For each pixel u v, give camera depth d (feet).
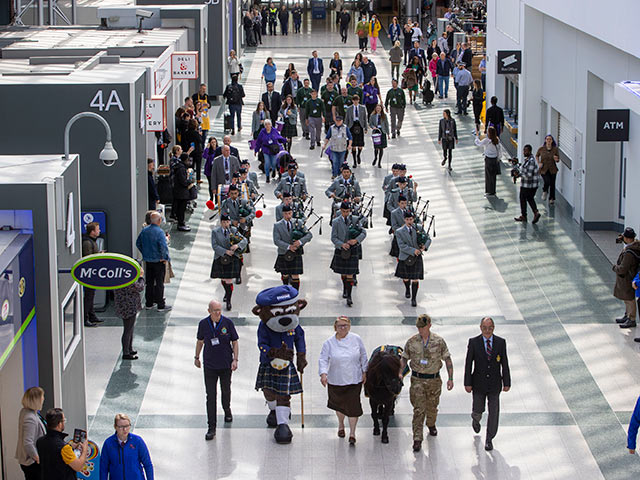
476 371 44.73
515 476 43.27
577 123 79.00
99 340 58.08
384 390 44.75
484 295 64.64
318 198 86.53
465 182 92.38
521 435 46.93
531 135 95.45
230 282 61.67
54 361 40.65
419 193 88.48
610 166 76.13
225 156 80.23
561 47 85.20
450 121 95.50
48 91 61.82
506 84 117.60
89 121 62.39
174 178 77.36
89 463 39.52
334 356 45.03
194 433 47.29
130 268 40.50
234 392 51.49
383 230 78.64
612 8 64.90
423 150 104.78
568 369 53.72
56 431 36.96
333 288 66.18
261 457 45.03
